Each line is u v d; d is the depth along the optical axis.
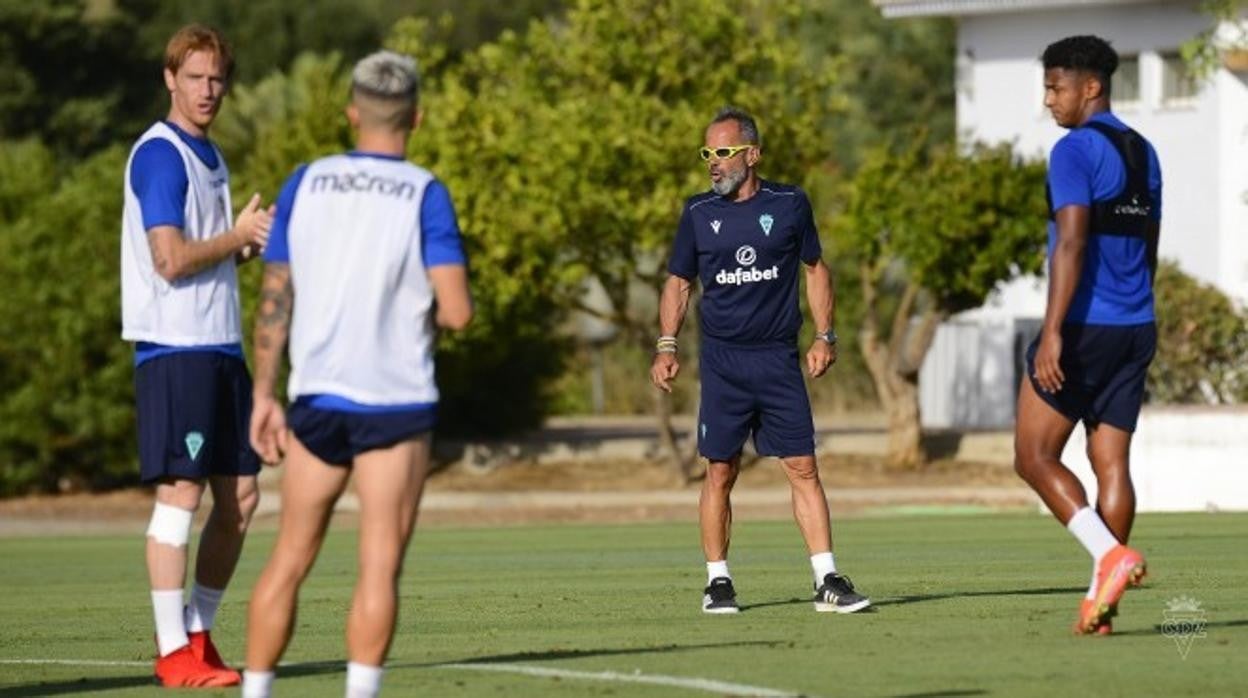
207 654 33.25
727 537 42.62
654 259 124.06
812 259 42.22
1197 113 137.12
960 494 108.56
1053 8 141.50
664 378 42.72
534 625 40.59
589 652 35.06
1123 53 140.25
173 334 32.59
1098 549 34.62
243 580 59.91
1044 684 29.73
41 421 118.81
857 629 37.84
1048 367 34.69
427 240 25.78
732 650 34.78
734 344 41.88
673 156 108.88
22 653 38.16
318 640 38.97
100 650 38.66
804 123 115.88
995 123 146.62
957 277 114.06
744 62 114.06
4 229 120.12
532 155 109.69
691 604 44.91
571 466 127.69
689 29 112.88
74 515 113.25
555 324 135.75
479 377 132.25
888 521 84.06
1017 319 141.88
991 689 29.34
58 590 57.62
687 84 114.44
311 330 25.70
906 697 28.75
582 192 108.81
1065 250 34.88
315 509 26.12
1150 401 101.00
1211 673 30.69
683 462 122.31
